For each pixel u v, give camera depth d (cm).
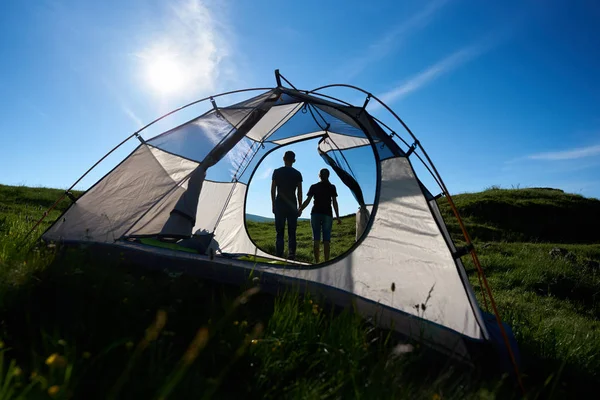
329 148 720
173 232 534
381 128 500
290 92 573
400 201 445
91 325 290
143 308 339
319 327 349
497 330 404
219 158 596
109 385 229
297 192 737
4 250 414
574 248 1441
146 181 547
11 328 280
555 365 421
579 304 838
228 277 439
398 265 415
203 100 614
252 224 1702
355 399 255
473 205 1909
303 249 1096
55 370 217
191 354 185
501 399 310
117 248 477
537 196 2175
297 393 246
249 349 294
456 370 344
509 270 986
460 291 381
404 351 304
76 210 534
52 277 359
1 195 1362
